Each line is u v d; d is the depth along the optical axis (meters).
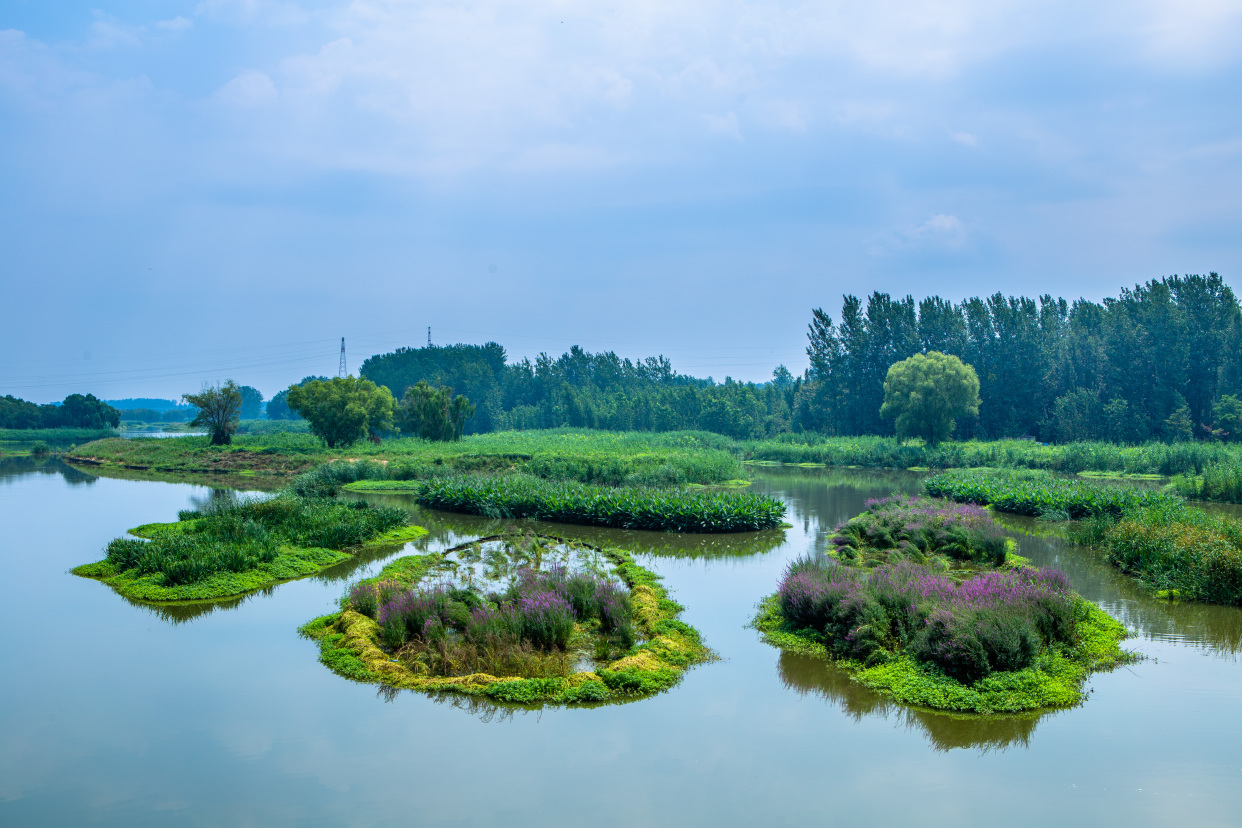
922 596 13.30
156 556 17.42
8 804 8.16
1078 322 68.31
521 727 9.96
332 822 7.75
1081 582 17.42
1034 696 10.53
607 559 19.75
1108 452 45.34
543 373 104.38
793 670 11.91
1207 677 11.57
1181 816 7.85
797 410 77.88
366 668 11.74
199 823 7.79
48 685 11.34
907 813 7.91
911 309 71.56
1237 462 35.88
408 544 21.95
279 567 17.94
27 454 63.91
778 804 8.08
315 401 53.84
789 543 22.19
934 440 55.31
